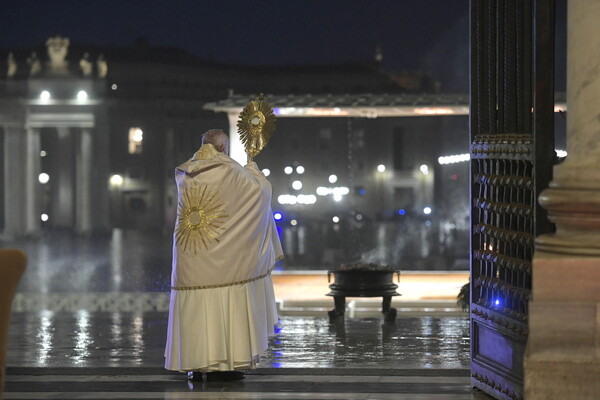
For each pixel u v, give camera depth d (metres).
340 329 14.46
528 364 7.20
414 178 104.94
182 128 104.12
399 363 11.02
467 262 57.50
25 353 11.98
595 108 7.39
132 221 102.19
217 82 106.62
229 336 9.84
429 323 15.31
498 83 8.88
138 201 102.62
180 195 9.96
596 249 7.30
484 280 9.12
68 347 12.55
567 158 7.59
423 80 99.69
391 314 15.73
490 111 9.07
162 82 103.44
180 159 103.94
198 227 9.84
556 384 7.17
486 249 9.20
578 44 7.43
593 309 7.18
